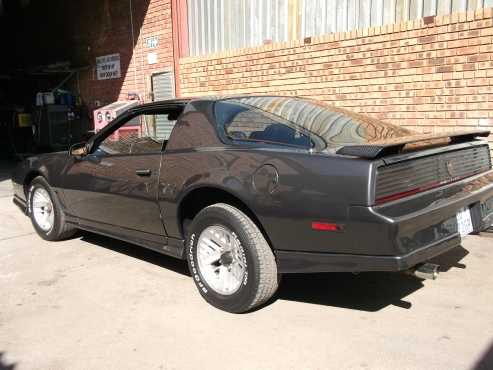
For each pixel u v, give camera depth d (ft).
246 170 11.28
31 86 45.68
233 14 27.71
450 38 19.12
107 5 35.86
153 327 11.24
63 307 12.42
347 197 9.81
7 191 27.55
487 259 14.75
